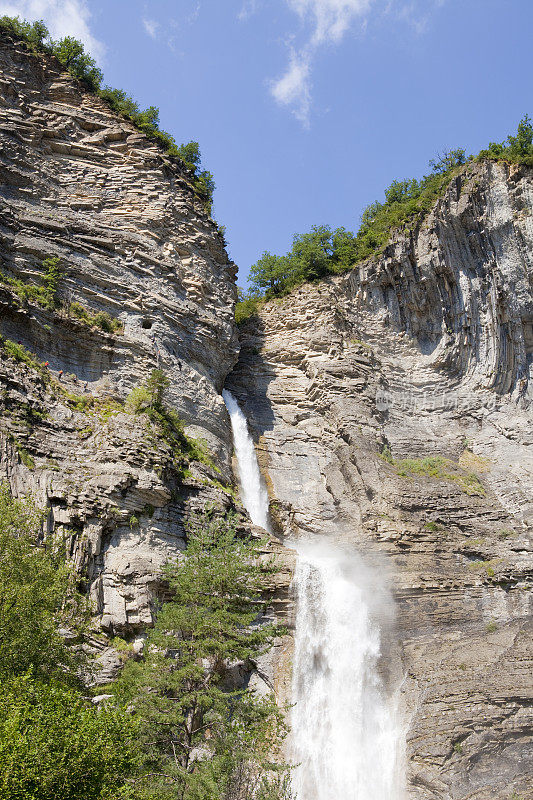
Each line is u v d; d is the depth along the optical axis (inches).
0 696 641.6
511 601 1293.1
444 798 1019.9
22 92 1620.3
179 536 1152.8
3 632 740.0
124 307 1446.9
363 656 1218.0
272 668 1150.3
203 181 1852.9
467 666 1183.6
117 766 639.1
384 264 1977.1
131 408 1282.0
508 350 1862.7
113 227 1553.9
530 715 1098.7
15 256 1332.4
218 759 805.2
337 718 1160.8
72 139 1643.7
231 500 1290.6
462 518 1472.7
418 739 1093.8
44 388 1176.8
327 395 1754.4
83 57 1787.6
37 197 1486.2
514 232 1893.5
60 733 614.5
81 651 876.6
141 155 1697.8
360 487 1529.3
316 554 1430.9
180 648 904.3
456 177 1985.7
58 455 1102.4
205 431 1454.2
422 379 1883.6
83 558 1030.4
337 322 1905.8
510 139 2037.4
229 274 1784.0
